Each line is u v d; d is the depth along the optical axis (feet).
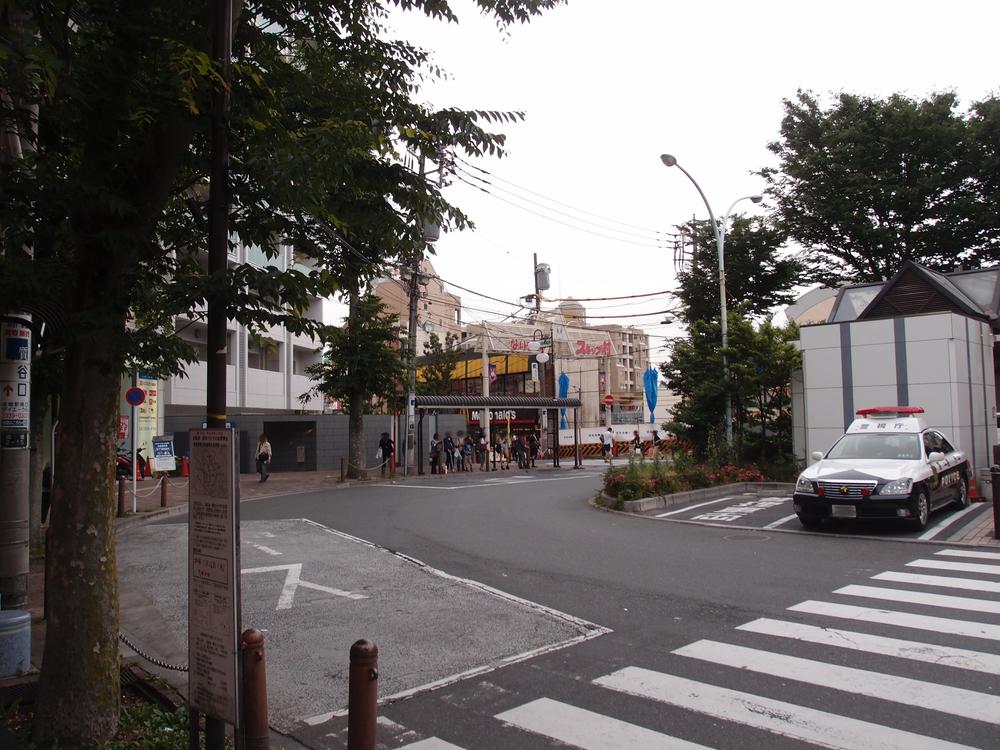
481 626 23.81
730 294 87.97
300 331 15.31
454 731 15.67
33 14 16.26
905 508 37.91
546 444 153.28
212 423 13.32
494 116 19.85
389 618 25.14
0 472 24.99
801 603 25.17
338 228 19.62
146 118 14.32
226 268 14.05
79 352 14.88
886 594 26.07
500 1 20.59
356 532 44.83
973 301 62.85
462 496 67.46
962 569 29.89
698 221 90.07
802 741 14.57
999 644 20.10
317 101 20.27
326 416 113.80
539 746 14.82
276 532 44.98
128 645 22.41
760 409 71.72
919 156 81.05
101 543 15.03
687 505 55.06
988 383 58.08
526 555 36.11
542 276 141.59
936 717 15.46
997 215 77.82
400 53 21.80
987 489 50.78
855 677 17.90
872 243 83.97
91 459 14.99
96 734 14.56
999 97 80.69
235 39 19.03
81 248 14.92
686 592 27.35
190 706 13.15
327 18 21.09
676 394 80.84
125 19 15.69
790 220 88.63
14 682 17.66
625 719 15.96
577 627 23.26
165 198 15.83
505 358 162.61
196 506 13.07
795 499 40.81
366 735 11.78
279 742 15.70
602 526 45.75
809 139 88.74
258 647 12.66
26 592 25.41
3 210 14.62
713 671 18.72
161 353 19.42
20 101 17.90
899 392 53.93
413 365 91.30
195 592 13.05
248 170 18.10
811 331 57.88
